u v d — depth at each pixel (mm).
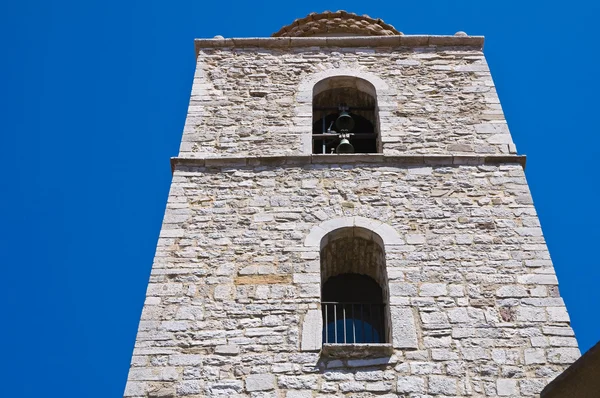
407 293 13289
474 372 12156
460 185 15258
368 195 15062
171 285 13500
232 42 18719
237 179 15453
